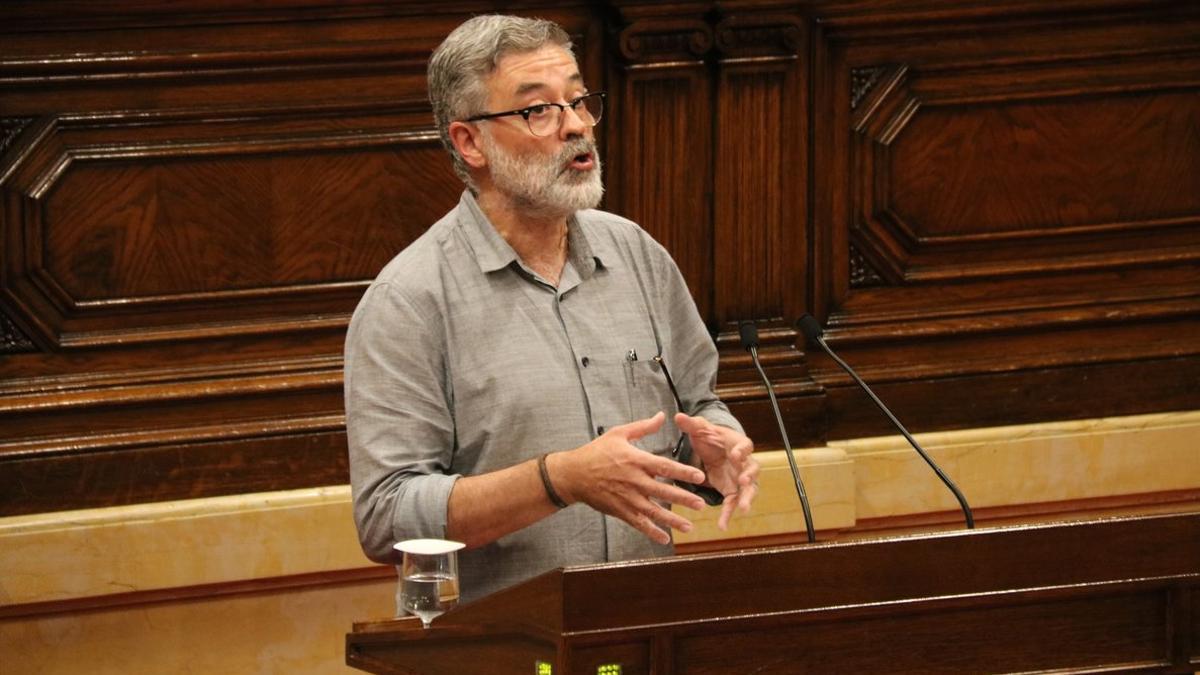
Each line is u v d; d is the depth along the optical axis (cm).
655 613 459
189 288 976
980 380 1109
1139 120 1129
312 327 995
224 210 975
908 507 1090
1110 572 498
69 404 952
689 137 1037
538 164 607
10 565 934
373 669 548
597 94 623
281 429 984
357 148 988
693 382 675
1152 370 1138
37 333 956
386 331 609
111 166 953
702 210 1047
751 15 1030
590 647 454
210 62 959
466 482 576
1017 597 488
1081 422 1123
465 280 620
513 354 617
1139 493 1134
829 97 1074
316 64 979
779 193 1056
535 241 630
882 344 1098
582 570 452
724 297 1055
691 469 540
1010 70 1102
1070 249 1131
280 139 976
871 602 477
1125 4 1110
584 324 629
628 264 652
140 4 944
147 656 970
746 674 468
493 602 485
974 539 488
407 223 1007
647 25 1014
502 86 609
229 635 982
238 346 991
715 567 464
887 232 1093
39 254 945
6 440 951
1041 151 1115
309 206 989
